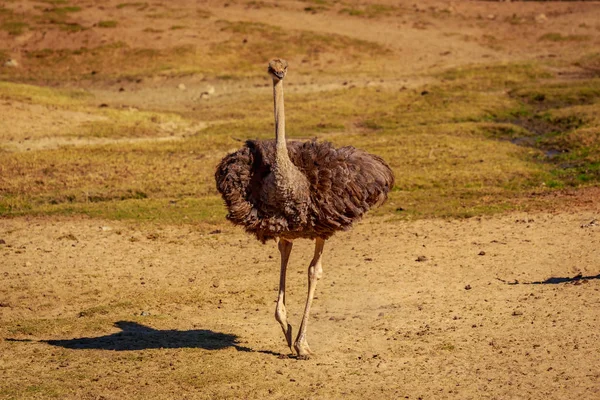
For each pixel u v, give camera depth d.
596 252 30.84
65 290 29.44
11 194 45.31
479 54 105.31
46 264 32.78
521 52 105.88
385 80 89.62
